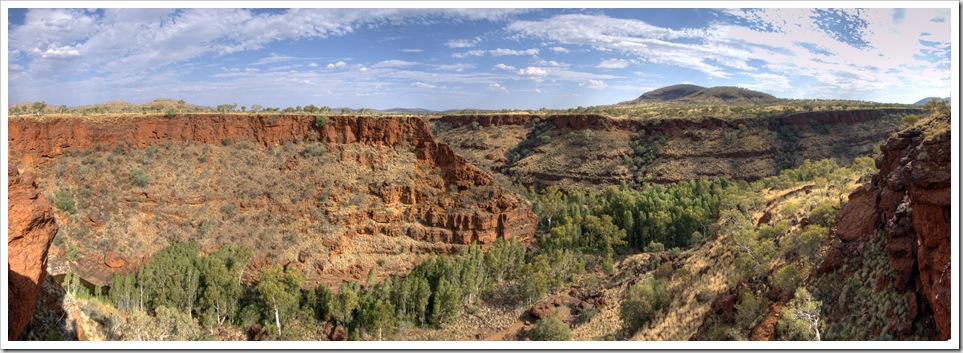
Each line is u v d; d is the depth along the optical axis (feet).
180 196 239.30
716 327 150.41
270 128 280.92
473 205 258.57
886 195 125.80
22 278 84.99
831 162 362.53
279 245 233.55
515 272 237.66
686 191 365.40
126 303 168.66
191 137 268.00
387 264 234.99
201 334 166.61
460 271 212.64
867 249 128.67
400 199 263.90
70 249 206.08
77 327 127.03
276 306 176.96
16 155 223.10
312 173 268.62
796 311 128.36
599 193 415.64
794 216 196.54
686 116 557.33
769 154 481.46
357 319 183.62
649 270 225.56
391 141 285.02
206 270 190.29
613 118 552.00
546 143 554.87
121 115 258.78
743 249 179.93
